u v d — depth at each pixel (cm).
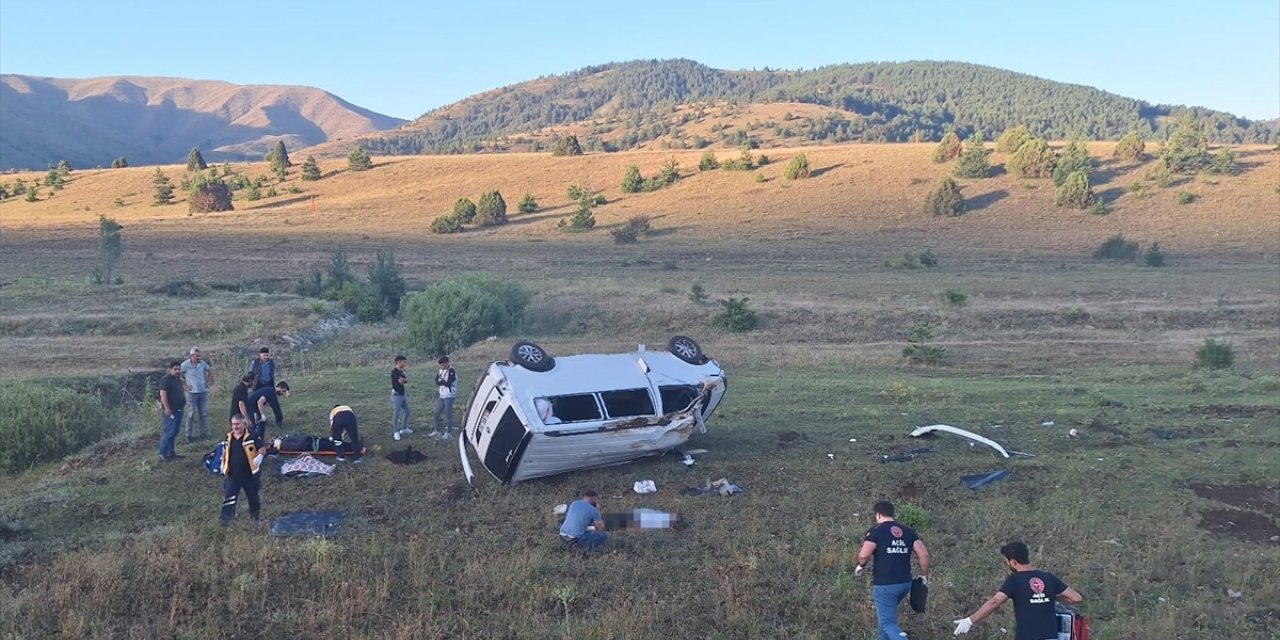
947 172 9119
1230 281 4525
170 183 11325
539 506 1120
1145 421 1628
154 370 2353
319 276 4312
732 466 1291
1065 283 4462
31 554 941
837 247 6525
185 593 818
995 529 1033
